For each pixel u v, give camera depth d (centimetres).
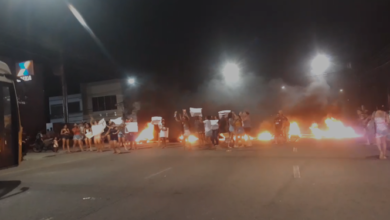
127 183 1034
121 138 2006
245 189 891
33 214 749
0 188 1040
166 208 750
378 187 852
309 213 669
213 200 797
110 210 754
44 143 2381
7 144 1063
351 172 1043
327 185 895
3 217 734
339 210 681
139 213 721
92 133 2162
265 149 1723
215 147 1919
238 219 651
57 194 931
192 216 683
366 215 644
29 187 1040
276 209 704
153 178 1094
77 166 1455
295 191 848
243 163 1302
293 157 1394
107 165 1430
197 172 1161
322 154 1445
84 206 797
